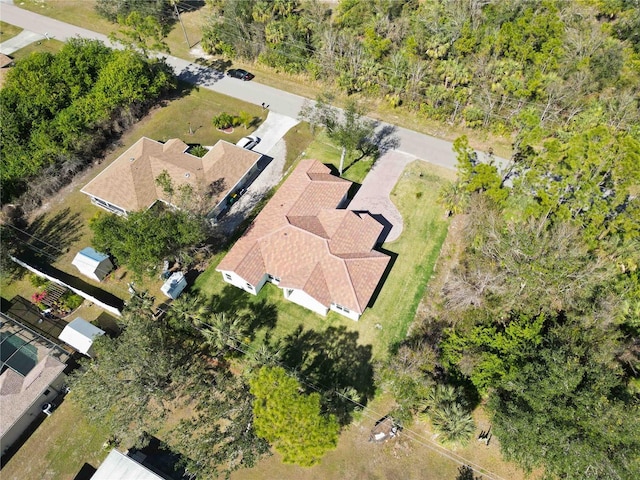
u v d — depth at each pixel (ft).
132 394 96.48
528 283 107.24
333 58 184.75
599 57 169.58
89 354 112.98
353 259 120.37
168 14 231.71
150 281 129.80
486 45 177.88
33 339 115.55
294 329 119.44
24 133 156.76
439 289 126.52
